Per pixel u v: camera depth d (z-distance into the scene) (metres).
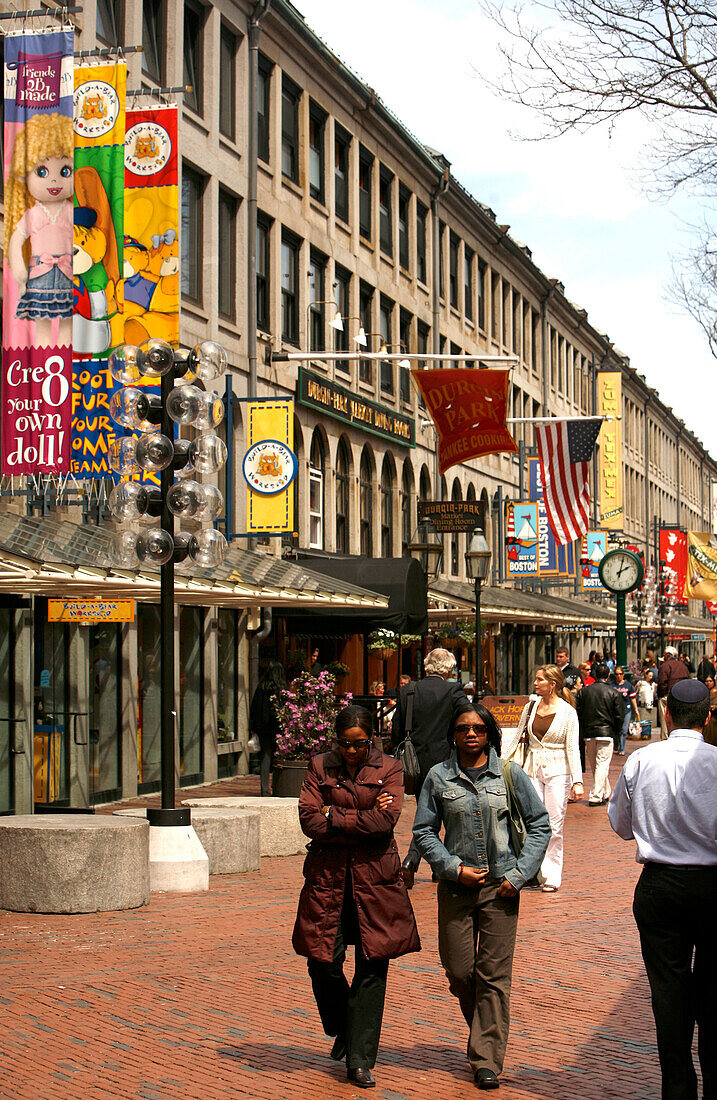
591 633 75.62
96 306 23.64
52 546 22.59
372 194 51.03
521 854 9.77
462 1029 11.12
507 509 54.69
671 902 8.53
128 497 18.17
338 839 9.78
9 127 23.05
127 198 25.17
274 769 27.05
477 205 63.94
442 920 9.94
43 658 26.19
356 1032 9.59
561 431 45.41
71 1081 9.45
